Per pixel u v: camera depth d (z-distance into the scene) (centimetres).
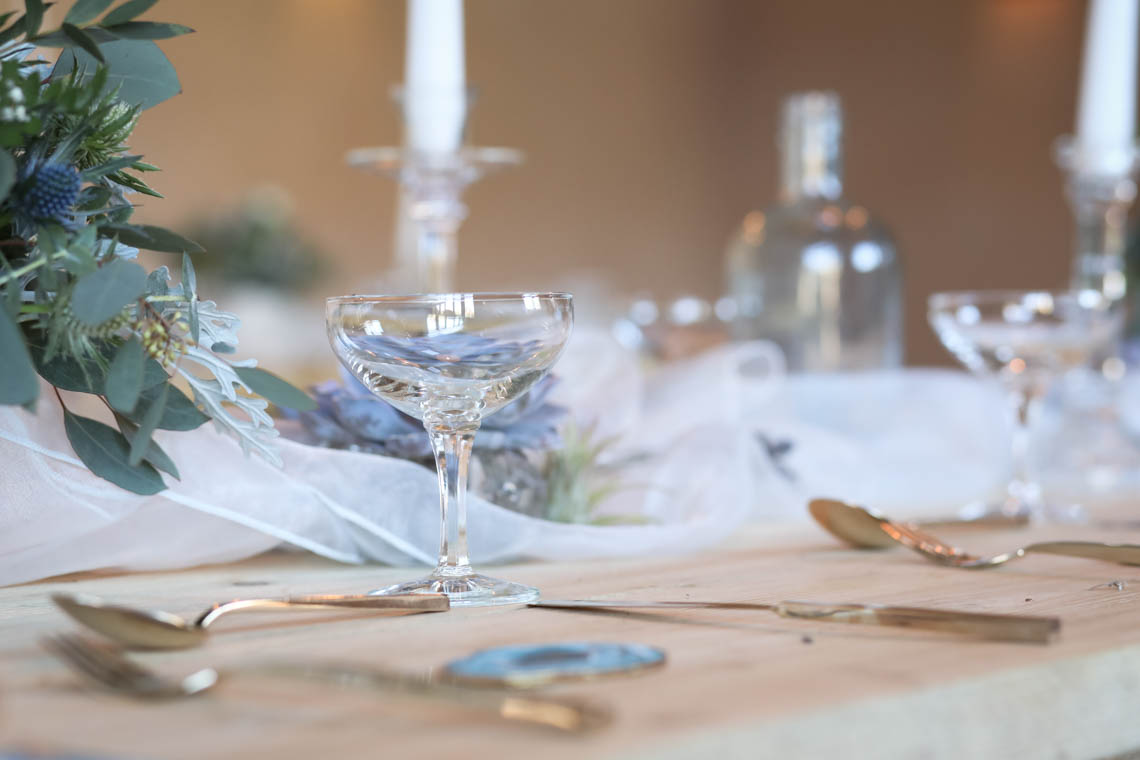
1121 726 99
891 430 168
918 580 122
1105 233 186
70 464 120
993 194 606
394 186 662
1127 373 197
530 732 75
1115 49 185
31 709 81
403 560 128
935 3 630
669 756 73
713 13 759
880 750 83
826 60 689
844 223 179
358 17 652
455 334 113
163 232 115
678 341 181
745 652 99
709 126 763
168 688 83
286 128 632
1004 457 170
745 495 135
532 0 705
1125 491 173
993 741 90
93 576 126
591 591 119
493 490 129
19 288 113
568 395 143
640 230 742
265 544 127
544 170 711
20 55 120
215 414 118
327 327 116
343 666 85
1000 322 150
